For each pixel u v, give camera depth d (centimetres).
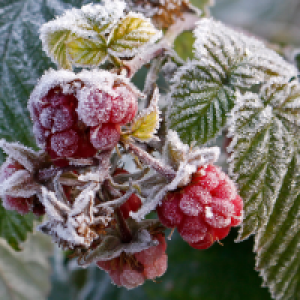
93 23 19
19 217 22
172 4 22
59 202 17
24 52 21
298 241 21
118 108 17
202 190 18
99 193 18
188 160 18
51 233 17
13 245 22
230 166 20
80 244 17
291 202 20
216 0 73
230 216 18
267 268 21
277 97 20
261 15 76
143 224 19
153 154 20
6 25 21
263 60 20
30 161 18
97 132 17
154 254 19
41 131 18
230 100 20
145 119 18
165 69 20
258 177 20
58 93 17
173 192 18
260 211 20
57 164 18
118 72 19
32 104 18
